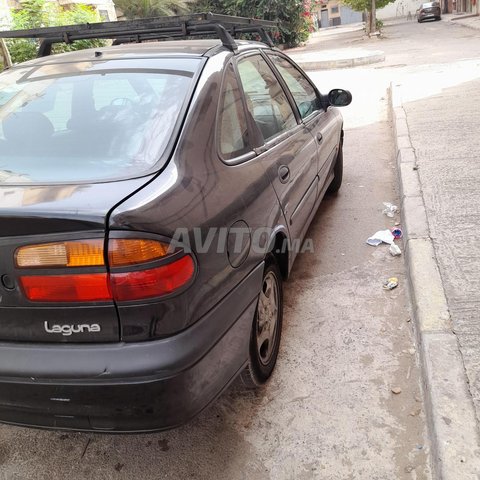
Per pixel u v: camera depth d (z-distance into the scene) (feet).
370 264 13.20
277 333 9.59
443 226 12.89
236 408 8.71
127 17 84.69
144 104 7.96
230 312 7.11
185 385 6.16
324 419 8.32
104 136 7.59
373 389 8.86
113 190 6.28
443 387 7.84
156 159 7.01
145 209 5.97
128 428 6.21
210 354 6.56
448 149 18.72
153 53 9.20
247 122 9.13
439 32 85.30
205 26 10.09
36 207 5.81
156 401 6.03
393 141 23.70
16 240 5.85
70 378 5.99
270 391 9.04
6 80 9.46
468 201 14.11
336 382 9.11
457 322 9.25
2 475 7.79
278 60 12.82
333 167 16.22
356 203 17.28
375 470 7.32
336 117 16.35
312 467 7.49
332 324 10.83
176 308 6.09
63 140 7.69
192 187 6.84
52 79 8.98
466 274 10.73
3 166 7.39
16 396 6.25
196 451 7.95
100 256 5.72
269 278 9.16
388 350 9.83
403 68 45.96
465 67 38.96
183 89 8.09
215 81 8.52
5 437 8.50
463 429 7.10
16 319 6.19
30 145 7.75
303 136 11.98
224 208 7.21
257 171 8.67
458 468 6.57
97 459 7.96
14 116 8.41
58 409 6.21
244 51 10.46
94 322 5.99
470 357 8.36
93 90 8.47
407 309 11.07
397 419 8.17
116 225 5.70
